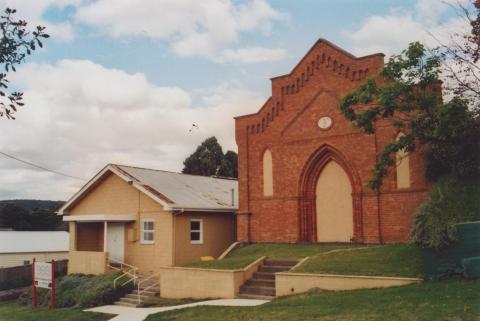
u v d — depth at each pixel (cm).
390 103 1831
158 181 2931
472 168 1781
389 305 1224
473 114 1770
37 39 805
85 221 2831
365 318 1146
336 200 2447
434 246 1464
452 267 1445
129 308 1989
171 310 1666
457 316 1045
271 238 2577
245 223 2662
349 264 1739
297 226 2494
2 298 2866
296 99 2570
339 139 2405
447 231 1455
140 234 2725
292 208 2520
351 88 2388
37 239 5116
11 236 5097
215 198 2981
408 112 2058
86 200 2989
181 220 2648
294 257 2078
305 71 2547
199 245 2734
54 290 2319
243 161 2720
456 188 1756
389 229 2223
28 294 2627
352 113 1922
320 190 2500
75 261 2752
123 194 2831
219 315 1456
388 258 1747
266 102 2670
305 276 1677
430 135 1823
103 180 2927
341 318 1180
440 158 1934
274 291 1795
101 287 2228
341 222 2420
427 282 1452
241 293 1864
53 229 7669
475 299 1155
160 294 2139
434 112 1789
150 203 2705
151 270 2648
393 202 2220
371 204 2283
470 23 1792
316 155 2478
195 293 1989
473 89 1772
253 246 2555
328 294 1522
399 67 1819
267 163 2648
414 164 2170
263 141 2666
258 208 2641
